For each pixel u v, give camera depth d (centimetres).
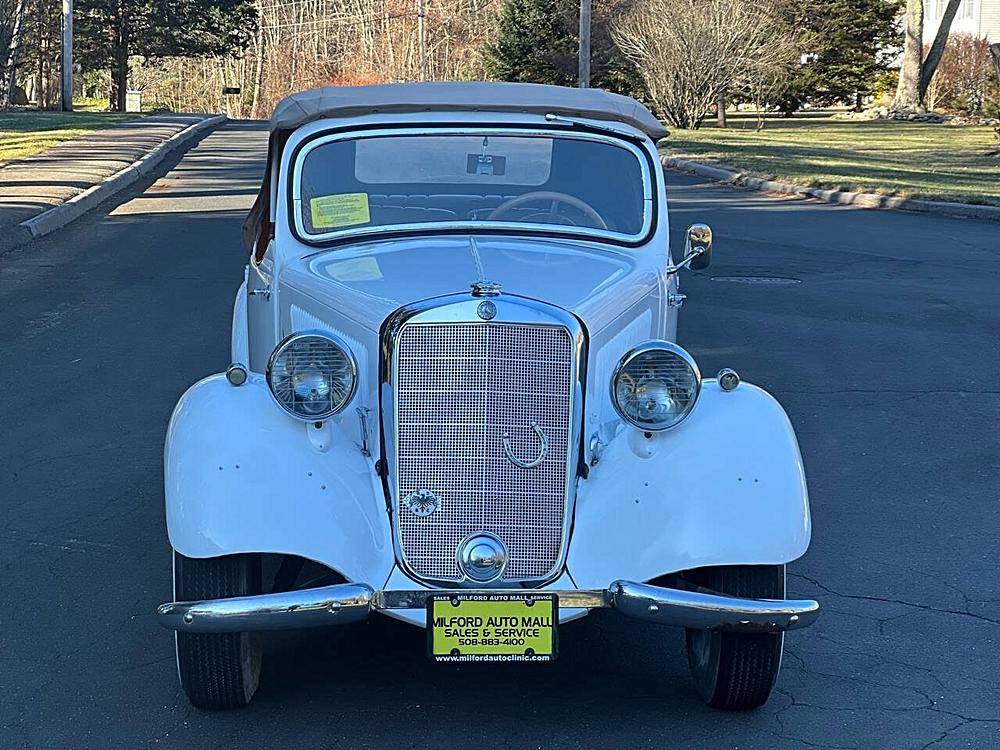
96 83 9675
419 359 424
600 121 562
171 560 582
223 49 6956
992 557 606
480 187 550
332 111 556
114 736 425
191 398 442
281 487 418
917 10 5319
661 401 432
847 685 472
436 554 421
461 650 411
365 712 446
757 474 431
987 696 464
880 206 2195
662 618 408
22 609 528
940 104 5484
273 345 538
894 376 964
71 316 1132
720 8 4472
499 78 5497
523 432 423
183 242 1580
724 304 1249
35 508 650
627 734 432
